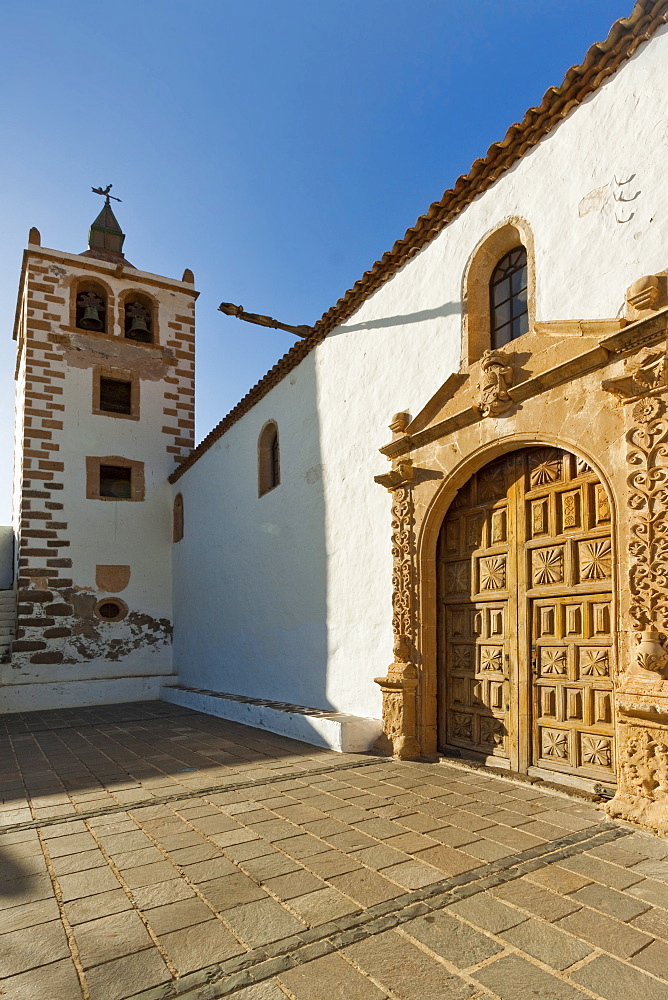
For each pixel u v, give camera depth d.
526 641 5.42
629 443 4.32
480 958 2.58
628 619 4.27
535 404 5.24
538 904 3.04
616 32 4.68
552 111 5.31
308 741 7.27
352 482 7.89
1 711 12.05
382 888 3.24
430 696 6.37
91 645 13.84
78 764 6.56
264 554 10.13
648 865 3.47
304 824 4.28
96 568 14.20
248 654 10.47
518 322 5.93
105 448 14.88
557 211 5.27
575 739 4.92
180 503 14.79
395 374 7.25
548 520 5.32
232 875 3.46
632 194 4.64
